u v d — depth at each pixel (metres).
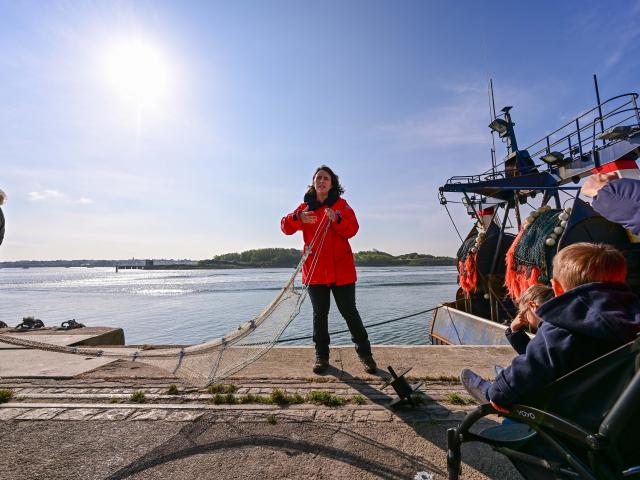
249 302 42.12
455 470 2.02
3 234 4.69
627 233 6.39
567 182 10.69
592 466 1.54
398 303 37.25
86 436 3.23
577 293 1.69
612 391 1.54
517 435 2.04
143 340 23.25
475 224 12.25
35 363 5.31
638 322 1.56
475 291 10.97
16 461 2.87
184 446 3.07
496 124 12.43
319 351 4.89
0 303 45.62
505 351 5.75
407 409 3.74
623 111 8.56
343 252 4.87
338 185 5.02
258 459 2.89
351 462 2.84
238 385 4.41
